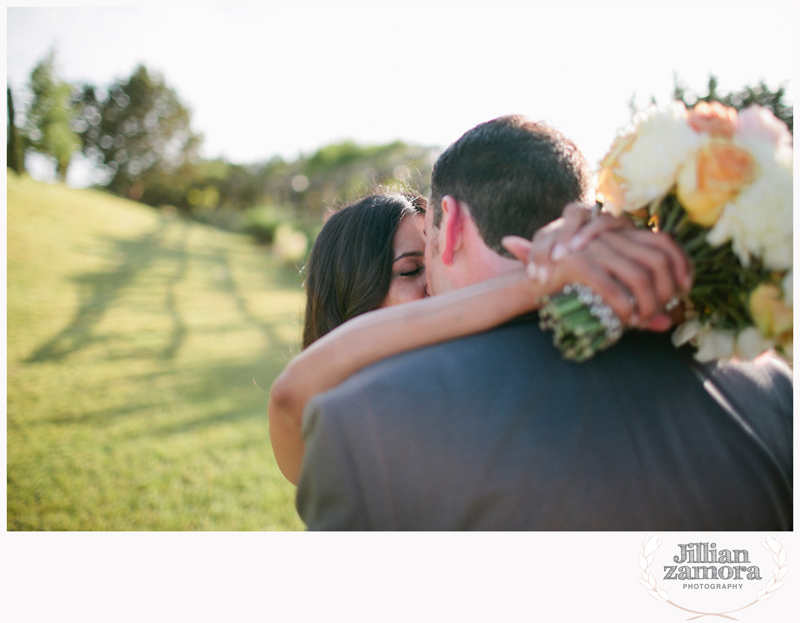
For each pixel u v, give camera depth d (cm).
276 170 3466
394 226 193
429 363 84
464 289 92
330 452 81
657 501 80
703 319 86
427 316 90
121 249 1272
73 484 364
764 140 78
